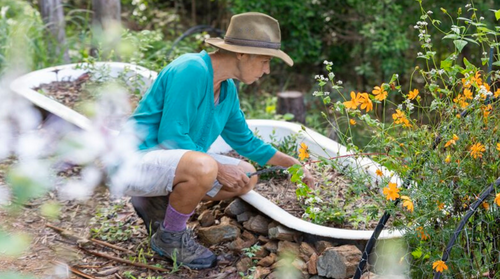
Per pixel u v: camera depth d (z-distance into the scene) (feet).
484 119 8.20
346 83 32.60
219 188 10.60
